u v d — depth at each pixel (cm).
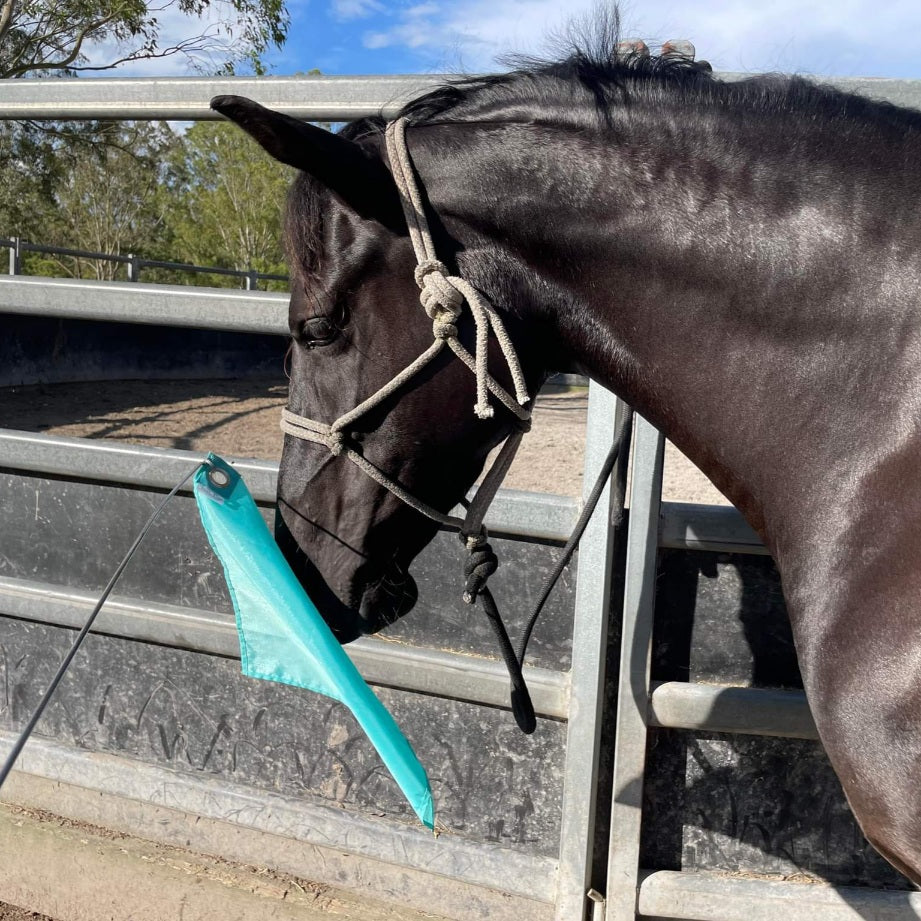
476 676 134
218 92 132
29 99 142
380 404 89
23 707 166
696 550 128
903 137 84
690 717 126
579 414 720
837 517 82
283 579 93
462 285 85
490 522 132
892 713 77
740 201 85
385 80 124
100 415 561
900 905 125
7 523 161
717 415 89
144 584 154
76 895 158
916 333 79
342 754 147
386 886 144
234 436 510
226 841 152
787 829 131
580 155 88
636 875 131
